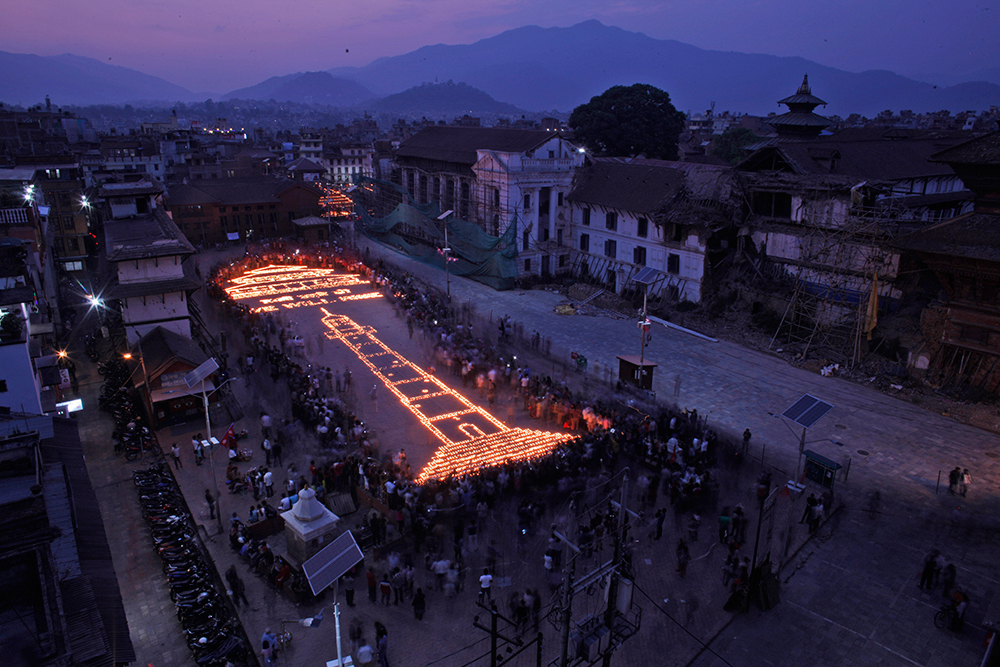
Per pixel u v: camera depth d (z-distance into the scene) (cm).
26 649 1350
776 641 2320
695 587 2570
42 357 3472
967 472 3192
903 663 2223
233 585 2419
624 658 2228
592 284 7138
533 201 7281
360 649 2166
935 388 4284
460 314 6116
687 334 5559
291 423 3891
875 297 4503
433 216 8244
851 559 2769
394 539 2794
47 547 1441
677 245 6131
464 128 9119
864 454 3600
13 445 1592
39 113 14925
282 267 8175
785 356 4997
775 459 3541
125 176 6244
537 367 4850
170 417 3897
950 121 16938
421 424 3947
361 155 16500
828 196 5100
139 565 2641
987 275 3916
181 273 4647
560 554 2655
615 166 7238
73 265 6888
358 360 5009
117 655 1496
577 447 3422
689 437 3681
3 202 5222
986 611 2450
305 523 2577
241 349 5103
